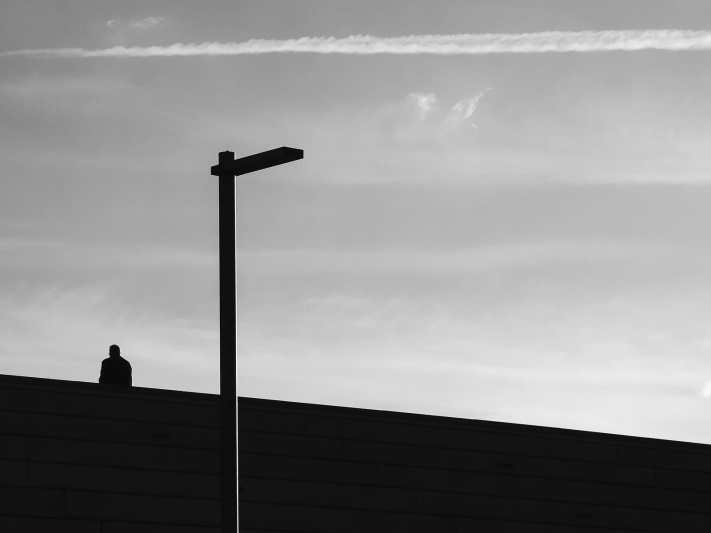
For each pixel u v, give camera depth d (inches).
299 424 1219.9
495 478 1320.1
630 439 1424.7
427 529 1264.8
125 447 1125.7
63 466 1092.5
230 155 810.8
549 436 1369.3
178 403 1163.3
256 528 1170.0
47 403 1099.9
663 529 1421.0
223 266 796.6
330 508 1214.9
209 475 1162.6
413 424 1285.7
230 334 788.0
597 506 1380.4
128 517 1110.4
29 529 1061.8
